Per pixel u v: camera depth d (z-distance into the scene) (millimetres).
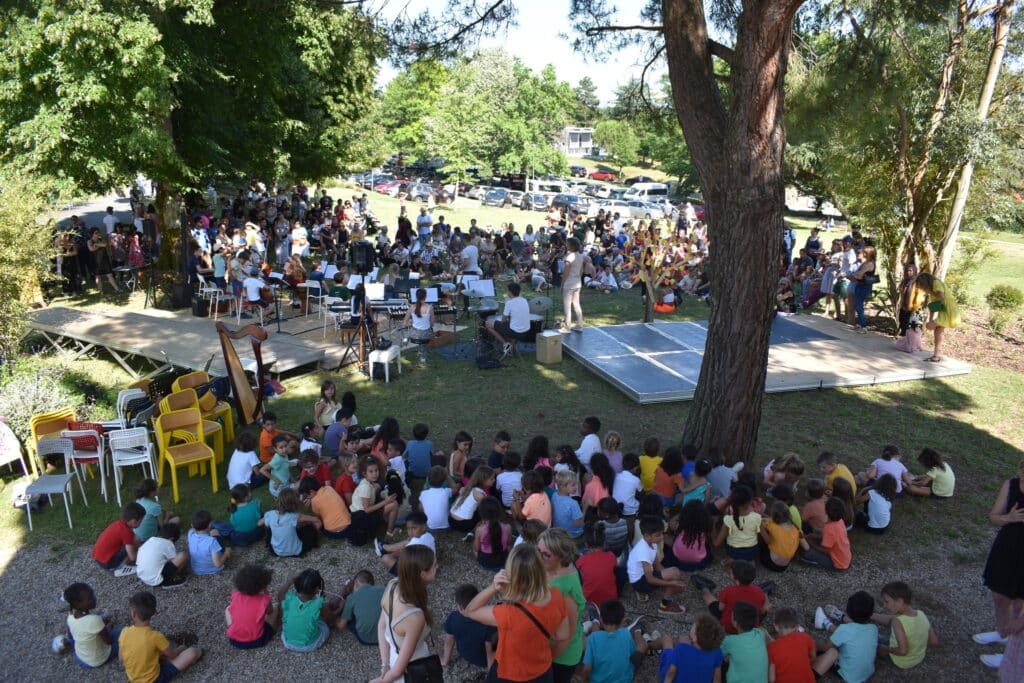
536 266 20453
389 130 64312
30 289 13477
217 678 5598
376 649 5945
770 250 8008
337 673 5660
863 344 14133
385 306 12844
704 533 6777
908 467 9289
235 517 7293
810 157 24766
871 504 7637
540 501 6879
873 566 7156
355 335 12773
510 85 51094
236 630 5879
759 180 7738
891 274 15664
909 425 10609
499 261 21359
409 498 8117
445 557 7168
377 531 7379
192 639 5965
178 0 13797
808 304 17375
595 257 20234
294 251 19109
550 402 11180
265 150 22094
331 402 9727
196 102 17547
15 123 13555
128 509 6848
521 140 51062
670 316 16438
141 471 9125
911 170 14789
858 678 5473
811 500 7270
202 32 16469
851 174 15328
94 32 12359
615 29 9742
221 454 9266
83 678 5688
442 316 15039
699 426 8711
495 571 6930
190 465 8852
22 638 6125
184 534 7598
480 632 5188
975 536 7758
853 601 5562
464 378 12203
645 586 6445
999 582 5789
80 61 12656
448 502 7523
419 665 4223
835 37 10648
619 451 8672
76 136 13422
